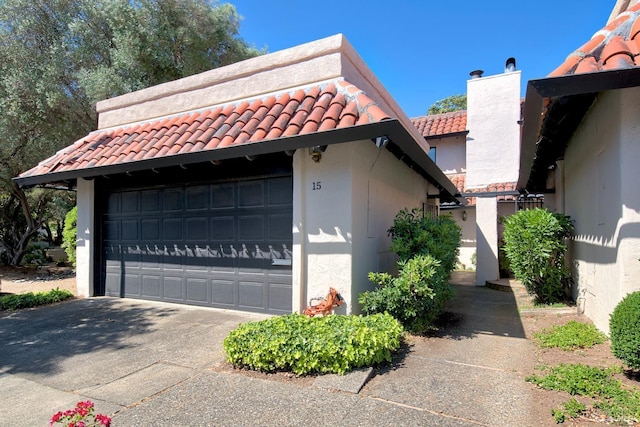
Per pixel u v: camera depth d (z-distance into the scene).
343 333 4.28
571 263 7.73
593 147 5.68
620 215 4.55
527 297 8.81
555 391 3.53
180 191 7.63
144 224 8.12
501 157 12.23
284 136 5.05
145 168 6.28
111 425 3.07
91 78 12.52
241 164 6.77
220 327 5.92
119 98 8.80
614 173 4.75
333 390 3.62
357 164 5.95
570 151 7.50
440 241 6.30
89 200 8.59
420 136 11.46
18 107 12.57
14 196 16.06
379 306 5.40
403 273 5.44
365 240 6.27
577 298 7.04
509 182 12.01
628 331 3.47
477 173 12.45
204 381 3.92
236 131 5.88
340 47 6.25
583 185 6.46
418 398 3.46
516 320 6.57
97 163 6.97
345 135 4.73
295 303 5.95
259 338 4.27
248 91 7.10
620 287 4.57
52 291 8.38
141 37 14.17
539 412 3.15
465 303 8.28
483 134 12.47
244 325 4.76
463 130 14.30
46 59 13.12
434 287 5.60
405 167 9.26
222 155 5.51
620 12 5.67
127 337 5.54
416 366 4.29
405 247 5.86
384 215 7.39
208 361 4.52
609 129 4.89
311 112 5.56
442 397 3.47
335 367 3.98
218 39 16.64
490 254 11.54
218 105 7.45
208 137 6.11
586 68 3.47
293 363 4.03
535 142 5.00
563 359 4.39
